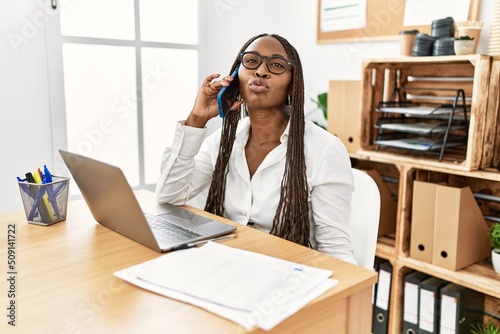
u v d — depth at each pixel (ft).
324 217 3.85
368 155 6.38
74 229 3.53
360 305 2.65
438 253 5.77
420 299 6.09
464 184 6.42
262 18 9.24
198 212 4.01
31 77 6.63
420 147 5.78
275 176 4.03
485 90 5.25
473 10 6.06
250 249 3.08
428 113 5.74
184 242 3.10
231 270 2.65
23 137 6.68
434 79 6.46
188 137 4.17
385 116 6.74
